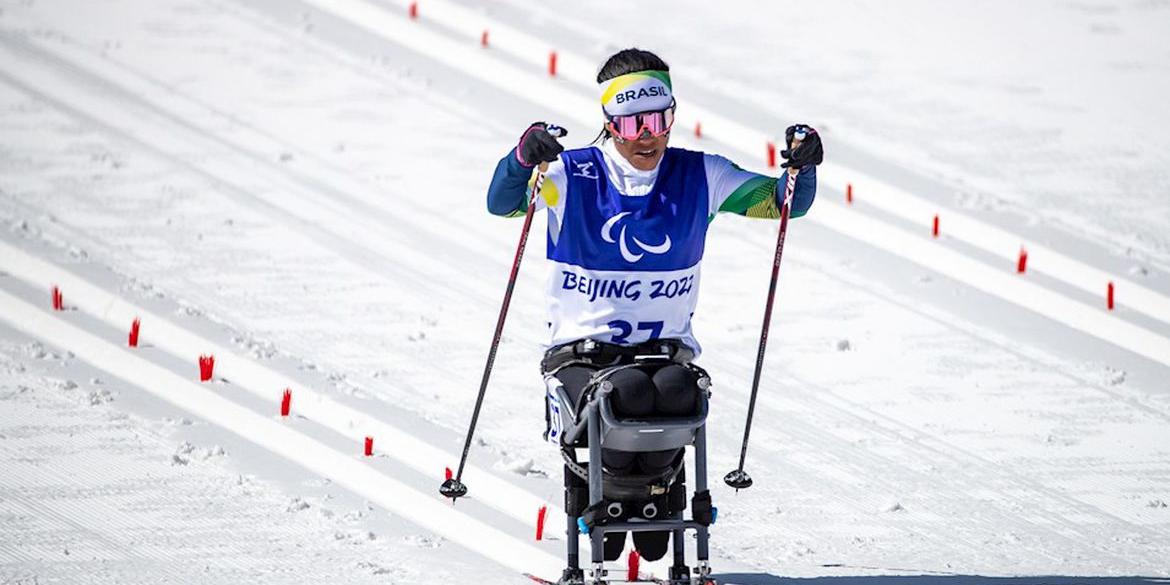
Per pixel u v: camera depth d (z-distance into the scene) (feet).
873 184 137.18
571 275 52.31
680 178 52.85
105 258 108.78
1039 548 67.41
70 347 89.40
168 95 148.25
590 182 52.16
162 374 85.76
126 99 146.00
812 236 124.67
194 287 104.63
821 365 97.96
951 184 138.62
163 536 61.52
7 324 92.63
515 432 82.38
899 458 81.56
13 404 78.59
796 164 51.72
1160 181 142.20
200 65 157.17
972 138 151.33
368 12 178.19
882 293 113.39
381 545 61.62
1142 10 196.95
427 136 143.23
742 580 57.31
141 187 125.49
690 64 168.55
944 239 125.39
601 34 176.65
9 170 126.11
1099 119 158.61
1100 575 60.64
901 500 74.59
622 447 49.34
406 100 152.35
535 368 94.73
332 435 77.97
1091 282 117.60
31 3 171.12
